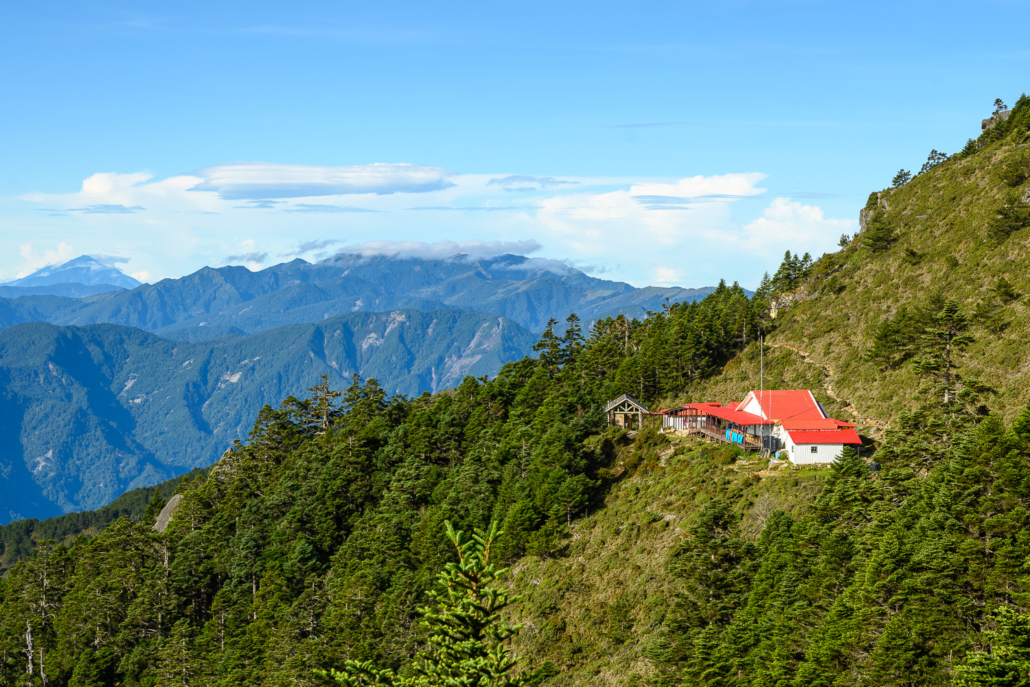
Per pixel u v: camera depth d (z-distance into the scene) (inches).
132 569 5000.0
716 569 2812.5
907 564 2274.9
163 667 4072.3
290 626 3863.2
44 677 4549.7
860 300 5403.5
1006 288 4217.5
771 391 4252.0
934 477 2706.7
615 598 3321.9
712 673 2490.2
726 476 3730.3
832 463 3307.1
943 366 3880.4
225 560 4869.6
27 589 5172.2
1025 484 2390.5
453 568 1186.0
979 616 2203.5
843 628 2271.2
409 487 4923.7
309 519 4997.5
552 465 4367.6
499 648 1192.8
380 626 3659.0
